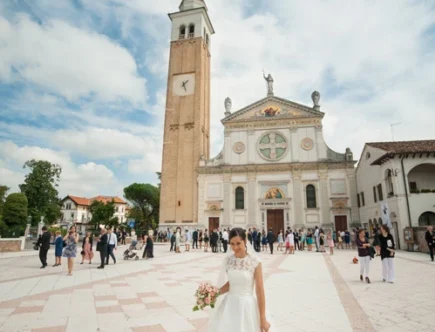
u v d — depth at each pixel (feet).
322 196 124.26
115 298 30.58
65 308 26.78
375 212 105.91
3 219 138.21
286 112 136.87
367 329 21.30
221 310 13.56
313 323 22.71
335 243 118.73
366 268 39.47
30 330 21.15
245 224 128.06
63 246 61.36
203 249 102.94
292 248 86.17
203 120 150.82
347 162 124.88
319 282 39.75
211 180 135.54
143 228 234.58
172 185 139.95
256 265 13.84
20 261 66.39
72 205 335.47
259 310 13.14
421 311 25.53
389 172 95.66
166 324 22.47
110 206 199.00
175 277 43.65
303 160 130.62
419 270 48.70
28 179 201.98
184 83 151.64
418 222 87.15
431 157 89.97
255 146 136.05
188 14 162.81
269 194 129.59
